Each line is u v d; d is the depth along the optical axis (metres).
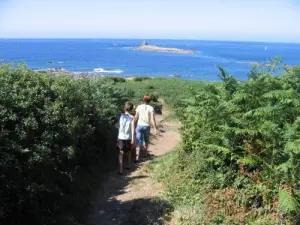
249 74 7.01
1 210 4.35
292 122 5.75
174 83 21.33
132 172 7.53
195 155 6.27
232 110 5.95
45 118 5.03
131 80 27.72
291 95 5.85
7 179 4.41
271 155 5.18
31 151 4.61
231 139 5.57
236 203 4.91
